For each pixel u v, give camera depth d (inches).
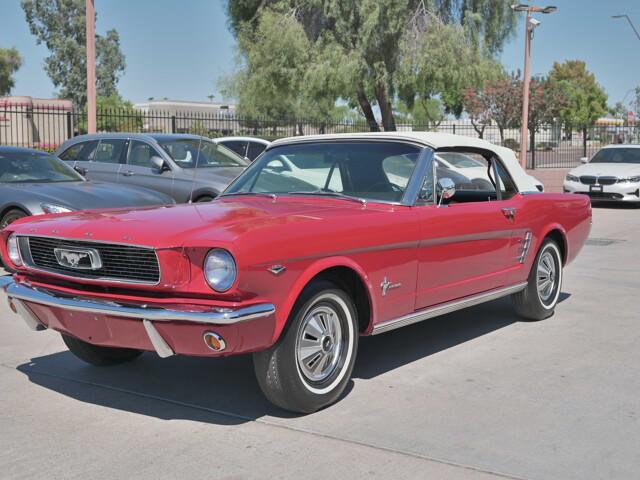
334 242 171.5
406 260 193.9
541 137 2251.5
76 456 150.2
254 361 168.1
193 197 463.2
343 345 179.8
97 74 2977.4
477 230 219.1
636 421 170.6
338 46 1068.5
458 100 2170.3
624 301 304.5
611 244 481.4
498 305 295.0
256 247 154.6
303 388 168.4
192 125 1178.0
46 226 179.0
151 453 151.6
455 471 143.3
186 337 154.9
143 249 158.7
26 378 200.2
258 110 1221.1
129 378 200.7
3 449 153.6
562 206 269.3
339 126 1312.7
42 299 171.5
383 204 200.5
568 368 211.2
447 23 1105.4
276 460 148.1
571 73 3344.0
